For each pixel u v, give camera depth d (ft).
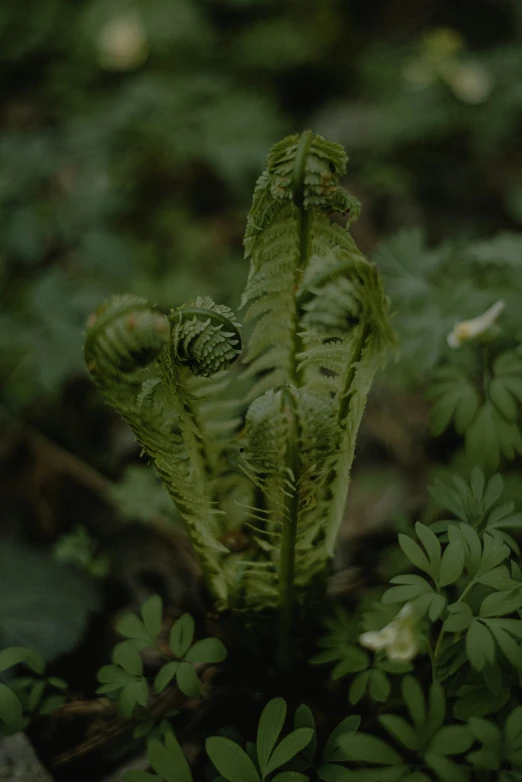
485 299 2.47
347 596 2.36
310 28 5.66
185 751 2.06
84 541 2.54
